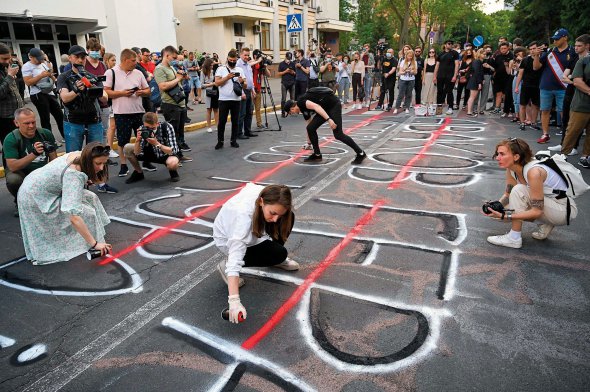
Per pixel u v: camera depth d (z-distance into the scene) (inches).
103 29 696.4
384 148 277.6
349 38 1438.2
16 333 100.9
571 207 130.9
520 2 1098.1
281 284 118.1
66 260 135.4
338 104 237.0
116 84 216.4
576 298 107.2
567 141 226.4
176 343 95.7
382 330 97.5
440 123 367.2
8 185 171.2
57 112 283.6
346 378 83.8
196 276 124.3
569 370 84.0
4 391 83.1
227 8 847.7
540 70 299.7
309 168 235.3
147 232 155.8
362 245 139.6
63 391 82.8
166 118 268.2
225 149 290.7
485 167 223.1
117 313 107.5
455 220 157.3
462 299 108.0
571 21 784.3
